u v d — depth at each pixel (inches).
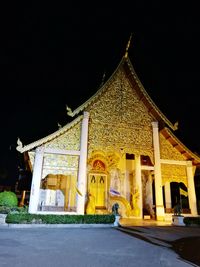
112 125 642.2
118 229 441.7
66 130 593.0
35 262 201.5
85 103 630.5
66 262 204.2
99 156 755.4
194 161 672.4
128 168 780.0
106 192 735.7
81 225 473.7
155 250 267.9
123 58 701.3
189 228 484.1
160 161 650.2
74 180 700.0
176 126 671.1
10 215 446.3
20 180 871.7
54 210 530.0
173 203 840.9
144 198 760.3
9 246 262.8
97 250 256.5
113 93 676.1
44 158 559.8
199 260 228.8
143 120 676.1
